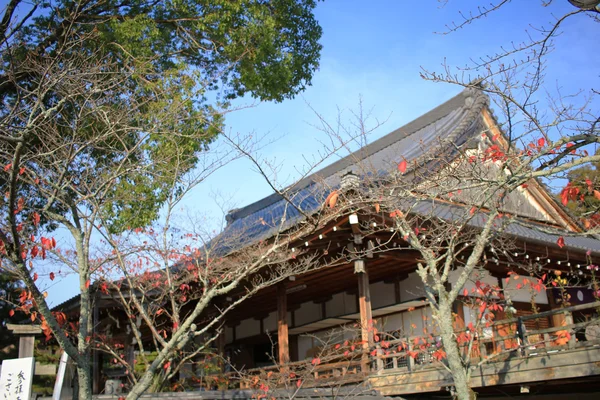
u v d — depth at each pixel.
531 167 7.96
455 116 18.20
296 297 17.06
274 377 12.02
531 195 17.58
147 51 12.08
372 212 10.62
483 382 9.88
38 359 16.77
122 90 10.58
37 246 7.98
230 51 12.73
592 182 7.89
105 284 10.93
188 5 13.11
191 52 13.52
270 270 13.30
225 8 12.57
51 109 8.21
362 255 11.82
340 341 16.03
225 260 11.73
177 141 10.61
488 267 14.12
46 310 6.11
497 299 14.01
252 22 12.71
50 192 9.24
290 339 18.33
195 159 10.79
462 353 10.32
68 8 11.36
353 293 16.11
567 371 8.86
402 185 9.09
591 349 8.66
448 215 11.81
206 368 14.73
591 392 11.10
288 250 11.95
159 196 11.02
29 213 10.18
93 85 9.91
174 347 7.64
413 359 10.89
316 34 14.99
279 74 13.50
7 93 12.29
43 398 9.85
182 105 10.01
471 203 8.35
